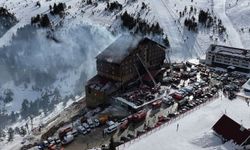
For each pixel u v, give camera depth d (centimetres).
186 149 5800
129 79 8731
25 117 9056
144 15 15925
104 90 8188
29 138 7319
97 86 8419
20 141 7338
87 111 8294
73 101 9800
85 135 6681
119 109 7788
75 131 6694
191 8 16800
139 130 6719
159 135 6300
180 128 6525
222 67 10381
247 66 9881
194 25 14738
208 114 7056
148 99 7975
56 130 7262
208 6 18000
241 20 15988
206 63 10650
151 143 6038
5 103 9931
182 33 14312
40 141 6906
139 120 7038
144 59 9156
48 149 6366
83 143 6400
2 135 7881
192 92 8350
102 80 8706
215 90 8444
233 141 5809
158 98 8062
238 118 6875
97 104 8481
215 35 14325
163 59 10006
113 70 8444
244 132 5791
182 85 8869
